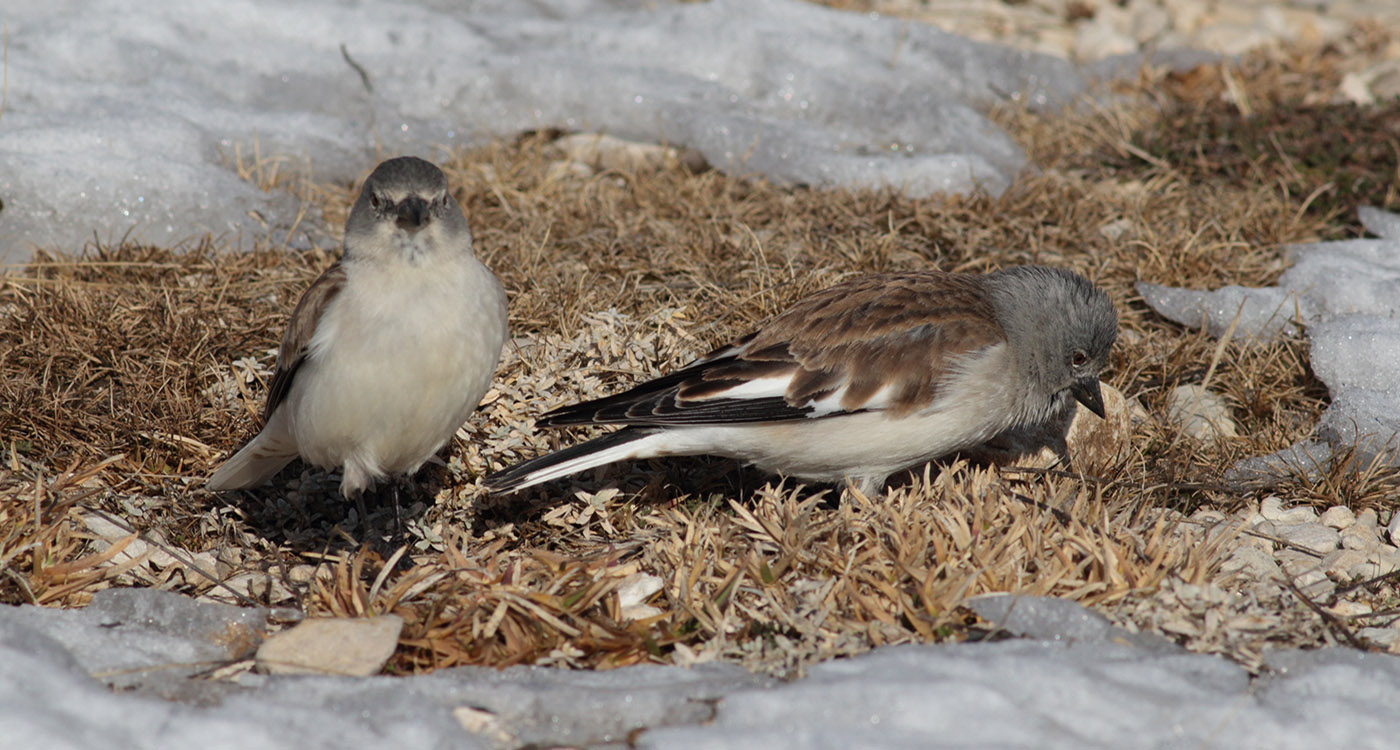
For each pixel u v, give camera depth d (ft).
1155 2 69.21
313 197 45.42
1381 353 36.11
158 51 52.11
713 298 37.88
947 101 54.19
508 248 40.73
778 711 20.18
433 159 49.01
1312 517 30.78
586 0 63.00
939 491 27.96
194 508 29.55
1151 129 52.13
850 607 24.02
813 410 28.53
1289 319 38.52
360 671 22.04
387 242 24.82
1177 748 19.72
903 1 70.18
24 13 54.70
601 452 28.55
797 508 26.68
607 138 50.06
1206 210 44.91
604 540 28.78
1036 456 31.89
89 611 23.88
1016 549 24.85
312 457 27.09
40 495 26.40
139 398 31.91
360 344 25.14
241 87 51.62
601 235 41.70
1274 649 22.88
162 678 21.61
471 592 24.64
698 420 28.25
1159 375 37.11
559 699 20.70
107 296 36.73
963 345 28.94
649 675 21.88
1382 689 21.44
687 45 56.75
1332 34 64.03
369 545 28.19
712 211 43.47
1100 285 40.50
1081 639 22.82
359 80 52.54
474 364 25.96
